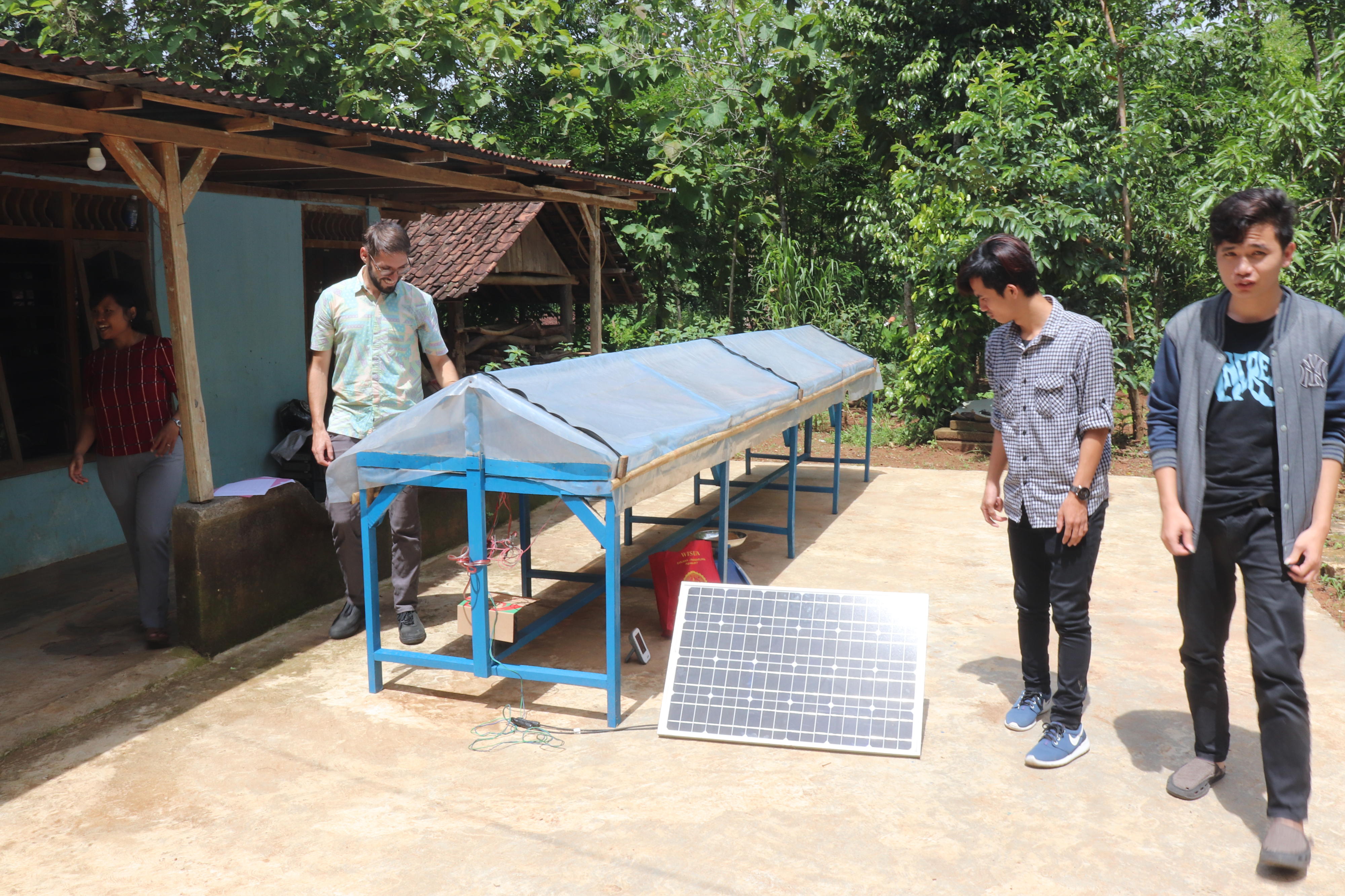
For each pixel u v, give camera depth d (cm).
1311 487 282
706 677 396
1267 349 289
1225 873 285
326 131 492
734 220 1508
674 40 1510
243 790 343
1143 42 1048
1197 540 307
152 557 470
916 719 369
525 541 537
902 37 1305
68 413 646
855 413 1326
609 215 1374
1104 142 1041
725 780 346
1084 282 1046
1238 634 494
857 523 743
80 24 1195
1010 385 352
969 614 530
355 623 503
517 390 395
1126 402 1311
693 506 801
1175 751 366
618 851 298
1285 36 1516
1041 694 387
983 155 1019
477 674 410
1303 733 285
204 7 1209
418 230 1023
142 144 445
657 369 529
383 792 340
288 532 522
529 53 1426
